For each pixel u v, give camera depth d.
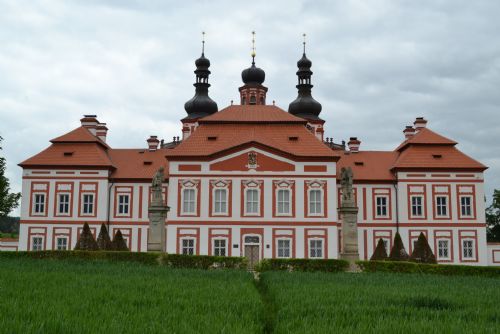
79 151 72.19
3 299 20.78
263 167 64.69
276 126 68.56
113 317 17.53
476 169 70.38
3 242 71.75
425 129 75.12
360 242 70.94
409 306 22.23
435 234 69.75
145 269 37.97
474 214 69.75
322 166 64.62
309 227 63.50
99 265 40.44
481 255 69.00
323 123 93.31
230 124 68.69
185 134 93.19
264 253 63.25
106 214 70.81
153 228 52.19
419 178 70.81
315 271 46.12
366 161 75.25
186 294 24.19
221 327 16.52
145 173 73.25
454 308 22.25
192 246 63.56
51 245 69.56
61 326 15.73
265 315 20.12
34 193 70.44
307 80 94.06
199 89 94.69
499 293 27.98
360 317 18.95
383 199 71.75
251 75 94.00
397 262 47.50
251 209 64.12
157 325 16.44
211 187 64.44
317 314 19.48
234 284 29.08
